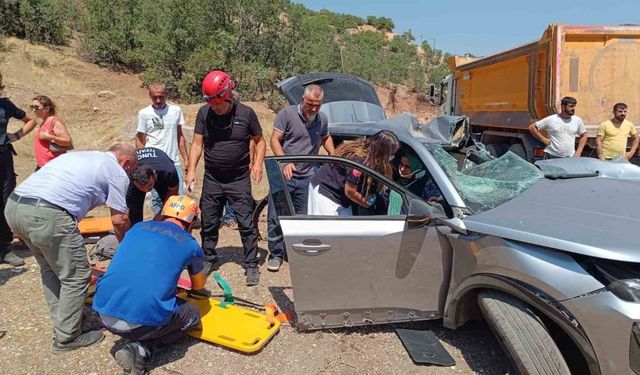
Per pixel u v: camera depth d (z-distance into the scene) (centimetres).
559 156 668
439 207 316
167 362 315
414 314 325
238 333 338
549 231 260
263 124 1445
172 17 2080
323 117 472
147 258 300
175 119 552
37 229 301
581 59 691
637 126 711
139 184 366
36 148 500
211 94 384
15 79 1670
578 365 277
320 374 302
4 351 327
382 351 324
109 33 2264
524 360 254
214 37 2086
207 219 437
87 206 322
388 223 312
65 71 1969
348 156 376
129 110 1598
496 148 870
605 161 372
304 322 327
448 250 312
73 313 322
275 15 2200
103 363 315
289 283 432
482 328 352
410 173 371
